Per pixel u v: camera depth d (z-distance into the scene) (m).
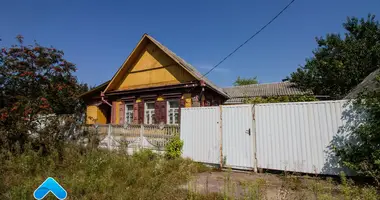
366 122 5.19
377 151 4.61
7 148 7.42
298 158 5.91
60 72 10.51
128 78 14.49
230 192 4.44
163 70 13.16
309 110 5.90
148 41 13.92
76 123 9.88
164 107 12.34
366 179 5.09
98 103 15.84
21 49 9.90
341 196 4.17
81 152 8.26
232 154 6.84
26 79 9.73
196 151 7.48
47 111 8.98
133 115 13.51
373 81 6.45
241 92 19.34
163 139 8.45
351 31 20.16
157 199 4.15
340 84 17.27
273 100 13.28
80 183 4.68
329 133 5.61
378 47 16.83
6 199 4.02
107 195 4.30
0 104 9.43
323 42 20.03
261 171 6.38
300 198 3.94
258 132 6.53
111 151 8.54
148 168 6.17
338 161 5.42
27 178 5.24
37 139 8.27
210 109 7.41
